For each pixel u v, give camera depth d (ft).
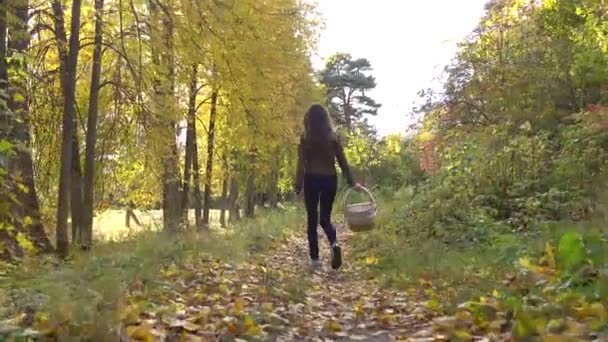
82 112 51.34
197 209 63.98
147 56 42.93
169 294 18.63
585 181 34.94
